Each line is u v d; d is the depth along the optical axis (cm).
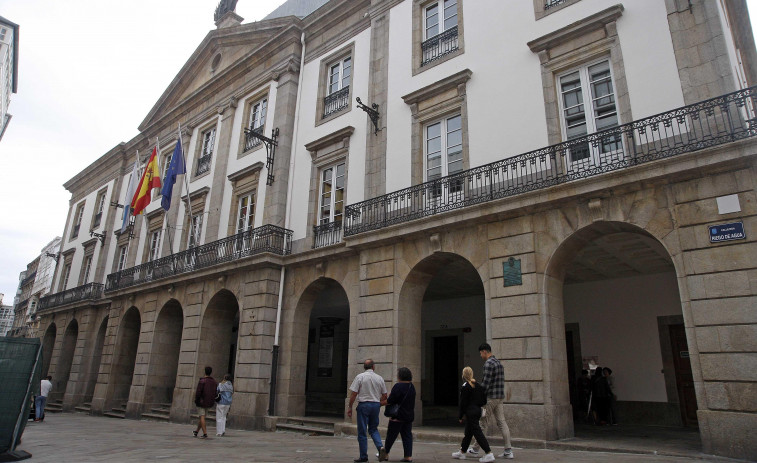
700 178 759
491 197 970
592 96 958
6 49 4206
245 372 1385
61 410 2228
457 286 1473
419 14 1327
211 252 1634
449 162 1156
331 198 1415
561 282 935
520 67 1061
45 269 6506
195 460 736
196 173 1939
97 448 905
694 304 730
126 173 2562
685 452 714
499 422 709
